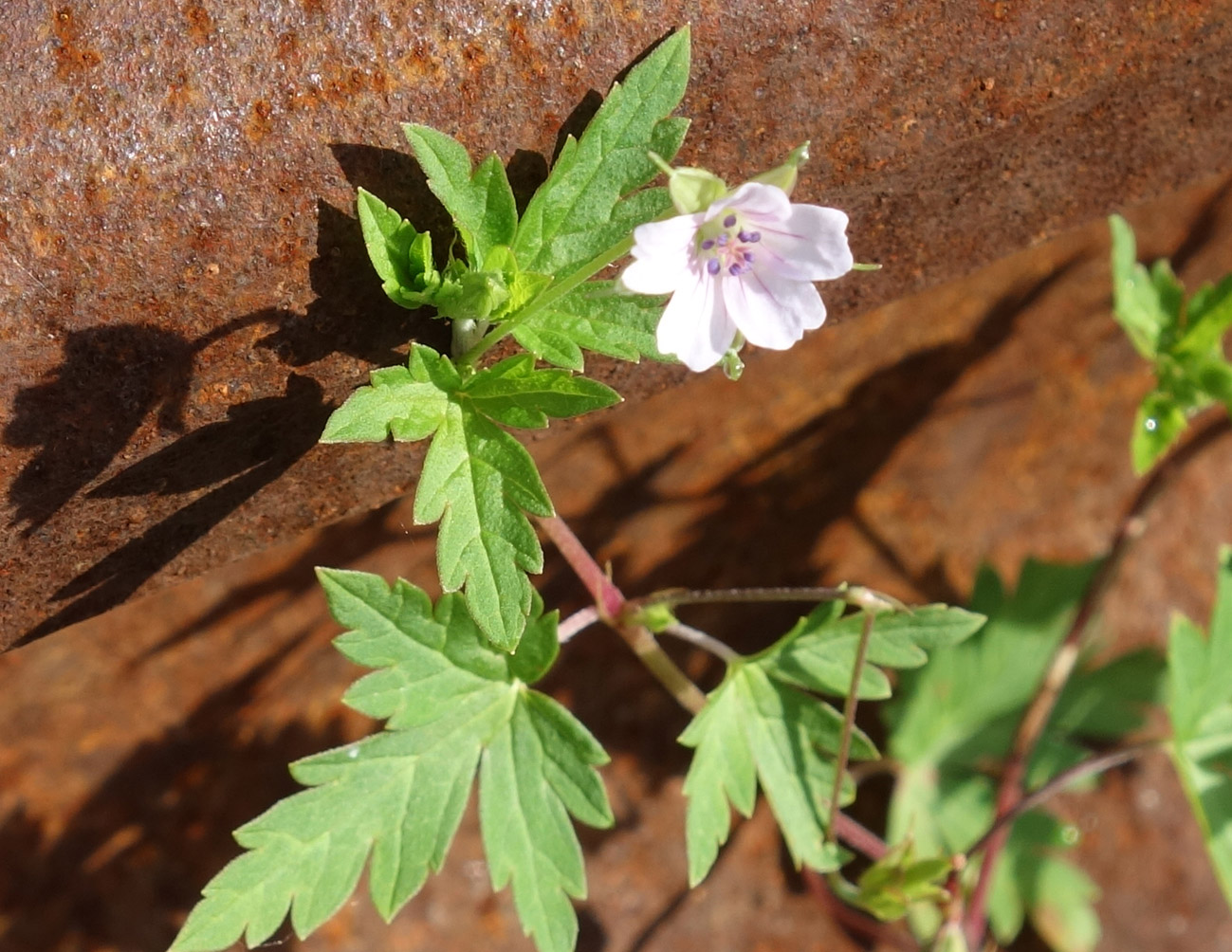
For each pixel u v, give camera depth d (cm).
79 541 22
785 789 24
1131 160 24
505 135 21
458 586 21
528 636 23
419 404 21
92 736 26
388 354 22
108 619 25
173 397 21
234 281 21
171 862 26
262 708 26
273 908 22
